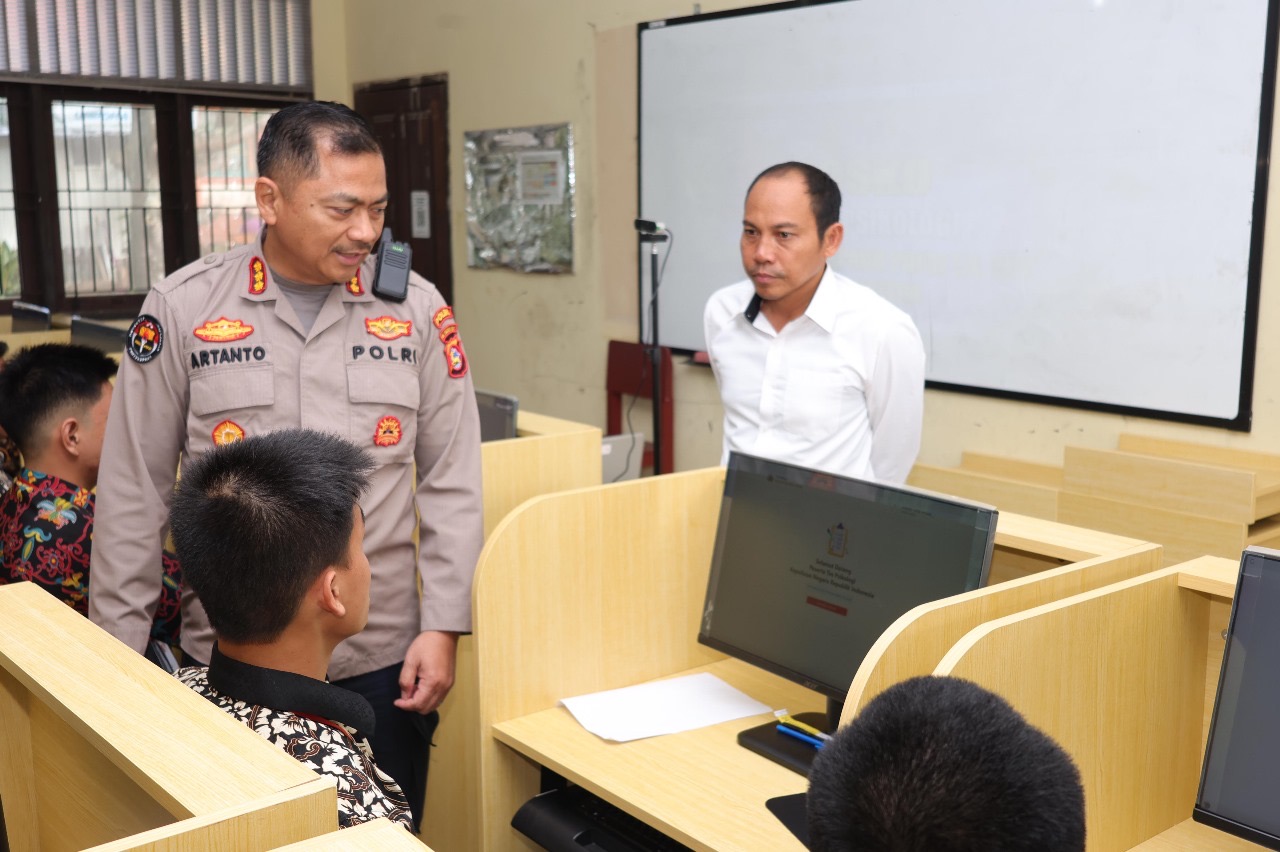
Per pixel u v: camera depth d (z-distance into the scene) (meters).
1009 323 3.54
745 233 2.14
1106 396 3.33
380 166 1.55
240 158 5.89
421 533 1.76
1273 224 2.93
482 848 1.69
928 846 0.64
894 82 3.74
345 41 6.13
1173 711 1.45
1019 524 1.66
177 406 1.61
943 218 3.67
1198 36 3.01
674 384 4.66
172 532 1.10
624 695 1.76
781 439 2.26
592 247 4.93
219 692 1.10
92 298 5.53
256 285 1.59
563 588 1.72
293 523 1.07
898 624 1.26
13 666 1.05
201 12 5.59
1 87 5.20
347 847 0.73
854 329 2.18
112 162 5.52
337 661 1.63
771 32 4.09
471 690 2.09
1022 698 1.24
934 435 3.80
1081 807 0.67
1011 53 3.42
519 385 5.40
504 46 5.19
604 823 1.55
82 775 1.05
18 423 1.86
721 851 1.31
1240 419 3.04
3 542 1.81
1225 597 1.38
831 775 0.69
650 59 4.54
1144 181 3.17
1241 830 1.23
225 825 0.75
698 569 1.88
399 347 1.66
